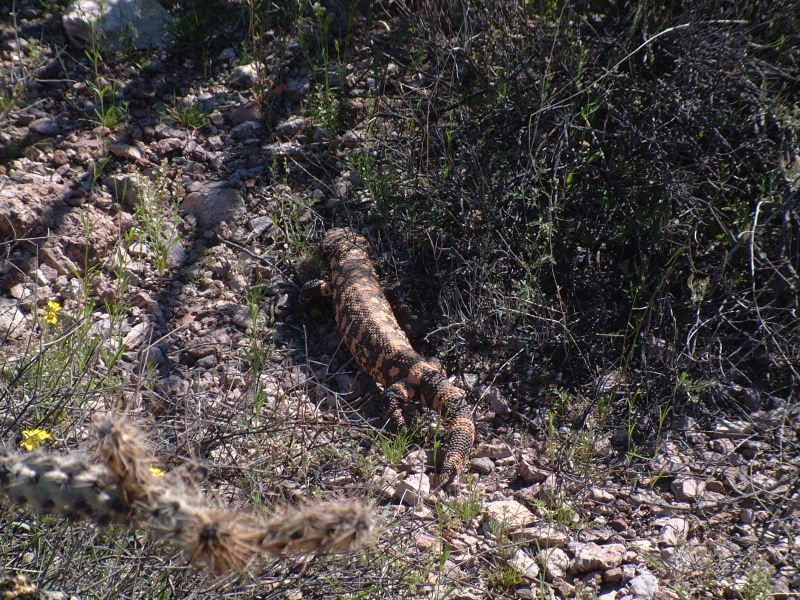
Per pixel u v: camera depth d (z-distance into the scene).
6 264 4.58
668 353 4.23
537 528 3.45
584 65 5.07
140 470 1.75
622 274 4.68
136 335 4.32
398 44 6.00
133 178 5.23
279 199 5.34
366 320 4.45
